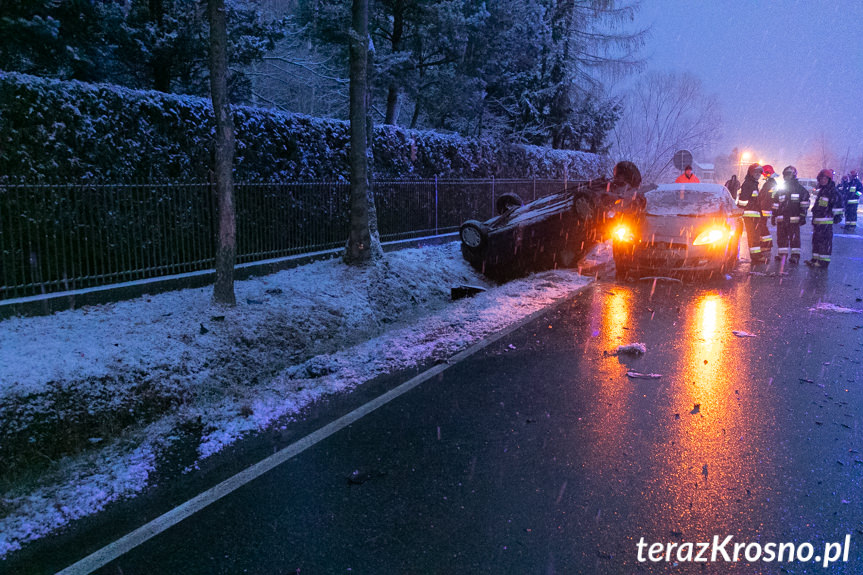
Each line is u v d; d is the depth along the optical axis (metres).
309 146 10.45
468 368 5.73
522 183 16.95
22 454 4.02
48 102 6.70
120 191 7.35
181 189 8.06
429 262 10.87
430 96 18.61
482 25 17.86
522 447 3.96
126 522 3.23
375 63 16.05
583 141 28.14
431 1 16.38
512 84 23.83
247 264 8.79
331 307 7.82
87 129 7.06
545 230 10.95
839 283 9.92
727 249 10.22
